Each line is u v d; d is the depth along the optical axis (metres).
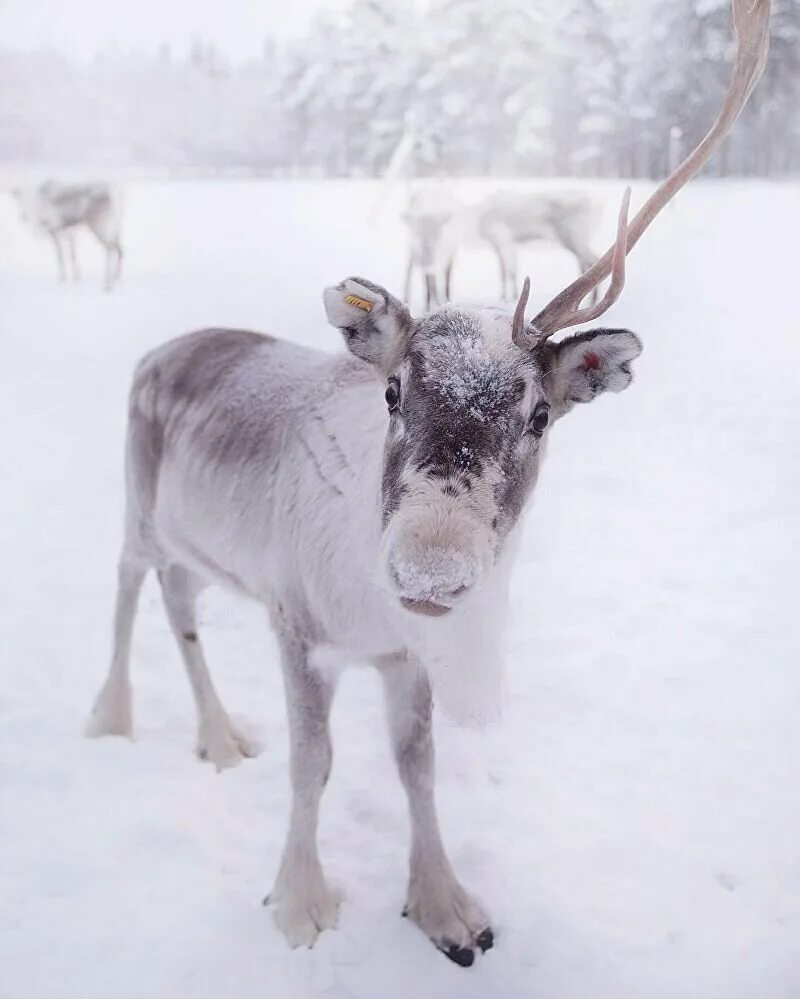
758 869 3.10
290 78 49.31
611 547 5.61
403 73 34.47
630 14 34.88
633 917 2.91
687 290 14.36
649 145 34.56
